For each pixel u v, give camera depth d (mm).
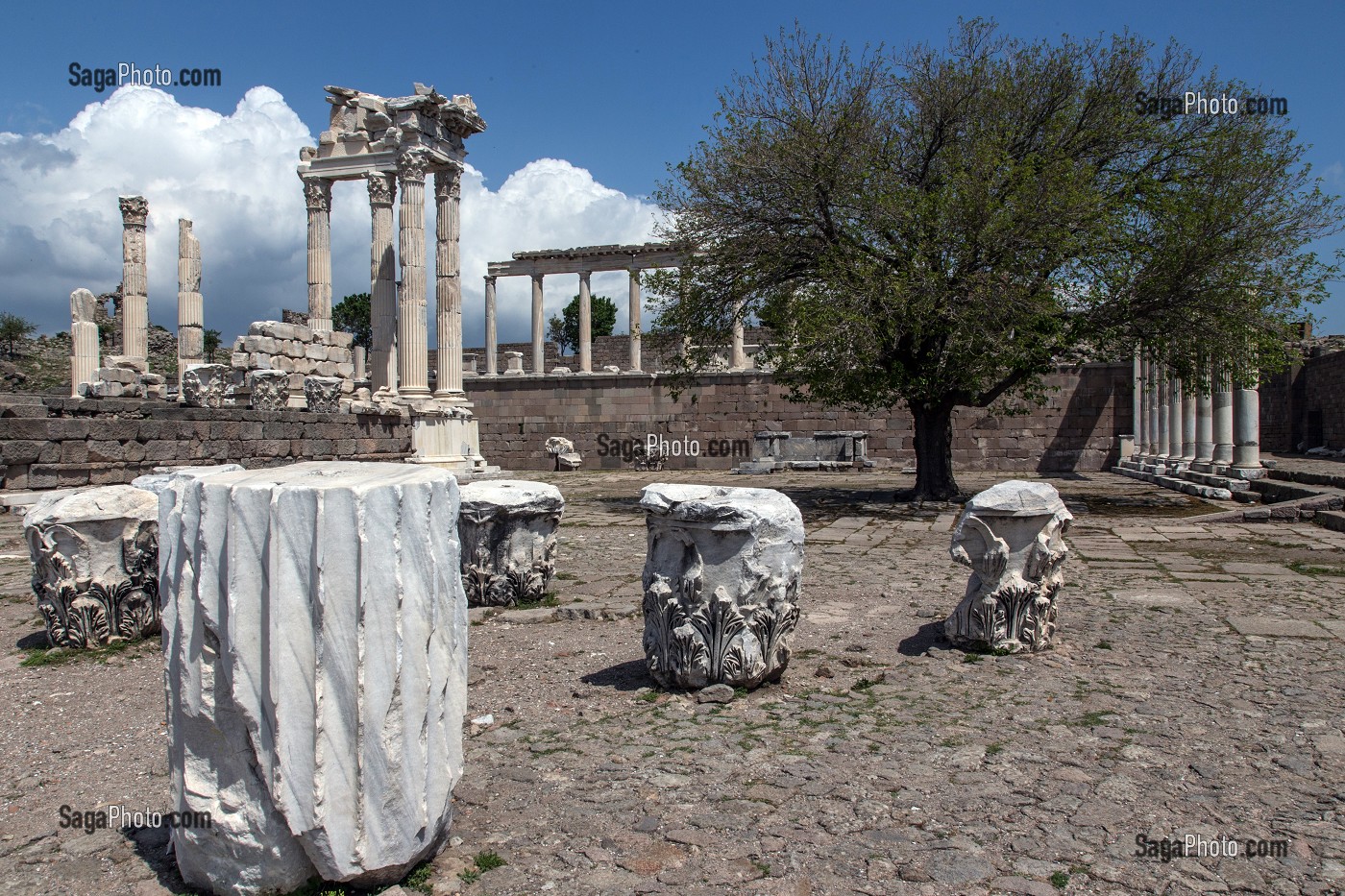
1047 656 7312
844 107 17922
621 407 35656
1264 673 6777
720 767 5020
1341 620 8492
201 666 3662
